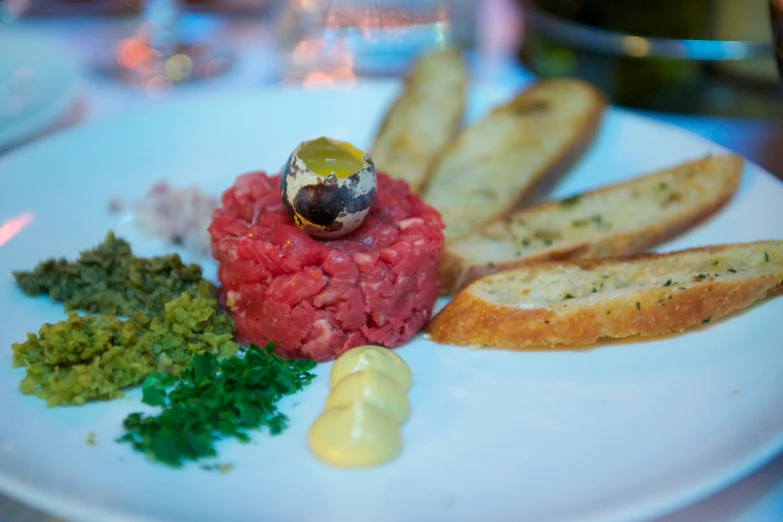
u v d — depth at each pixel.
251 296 0.26
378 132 0.35
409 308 0.26
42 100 0.36
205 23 0.46
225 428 0.22
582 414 0.23
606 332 0.25
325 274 0.25
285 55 0.42
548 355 0.25
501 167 0.33
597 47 0.37
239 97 0.36
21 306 0.27
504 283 0.27
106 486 0.21
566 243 0.29
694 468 0.20
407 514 0.21
